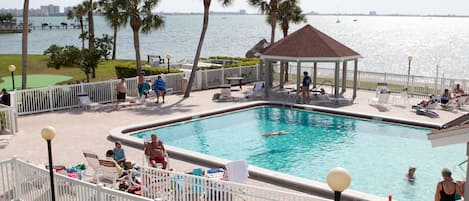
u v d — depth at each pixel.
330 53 23.84
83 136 17.14
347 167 14.64
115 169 11.36
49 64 28.27
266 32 180.12
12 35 137.25
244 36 149.50
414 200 11.92
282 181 12.22
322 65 61.44
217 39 131.00
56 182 10.06
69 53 27.94
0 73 38.22
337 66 23.80
